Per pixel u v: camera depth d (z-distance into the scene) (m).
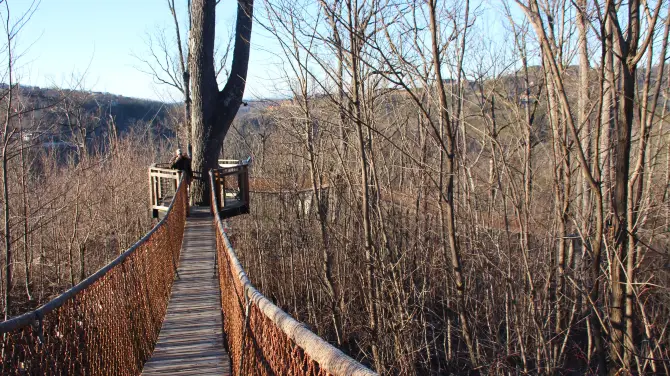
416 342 10.73
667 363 8.98
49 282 20.44
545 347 9.20
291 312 15.84
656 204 8.90
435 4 7.61
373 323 10.29
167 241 9.21
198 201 16.84
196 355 6.07
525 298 10.04
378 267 10.23
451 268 11.29
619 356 7.15
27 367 3.05
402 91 10.44
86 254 22.42
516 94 10.02
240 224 21.31
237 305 4.89
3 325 2.82
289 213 17.58
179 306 8.14
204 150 16.78
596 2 6.38
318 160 14.02
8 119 14.56
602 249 8.86
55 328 3.48
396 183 14.09
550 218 10.72
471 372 10.51
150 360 5.96
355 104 9.40
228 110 16.94
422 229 12.00
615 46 7.12
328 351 2.21
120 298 5.25
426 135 11.45
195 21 16.39
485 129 10.37
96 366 4.28
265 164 21.58
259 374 3.66
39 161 25.83
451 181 8.35
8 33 13.91
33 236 21.05
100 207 23.09
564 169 8.83
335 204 14.91
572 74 10.16
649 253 9.41
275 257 18.14
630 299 7.52
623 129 6.88
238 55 16.88
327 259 13.02
